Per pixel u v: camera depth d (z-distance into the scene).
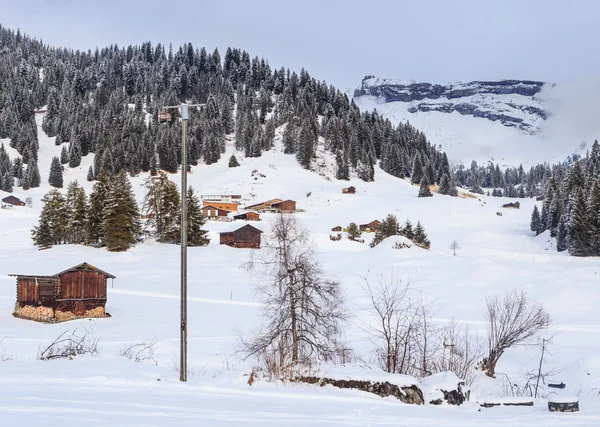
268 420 10.03
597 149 167.62
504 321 26.88
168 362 24.12
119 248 87.12
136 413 9.77
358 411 12.07
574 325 39.03
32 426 7.93
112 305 49.47
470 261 64.31
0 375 13.52
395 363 20.70
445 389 15.30
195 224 96.75
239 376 15.56
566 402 15.25
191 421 9.31
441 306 45.41
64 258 79.38
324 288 23.94
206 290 58.38
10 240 100.38
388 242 72.69
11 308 46.88
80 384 13.02
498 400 17.06
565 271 56.59
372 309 39.34
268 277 44.88
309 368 16.09
